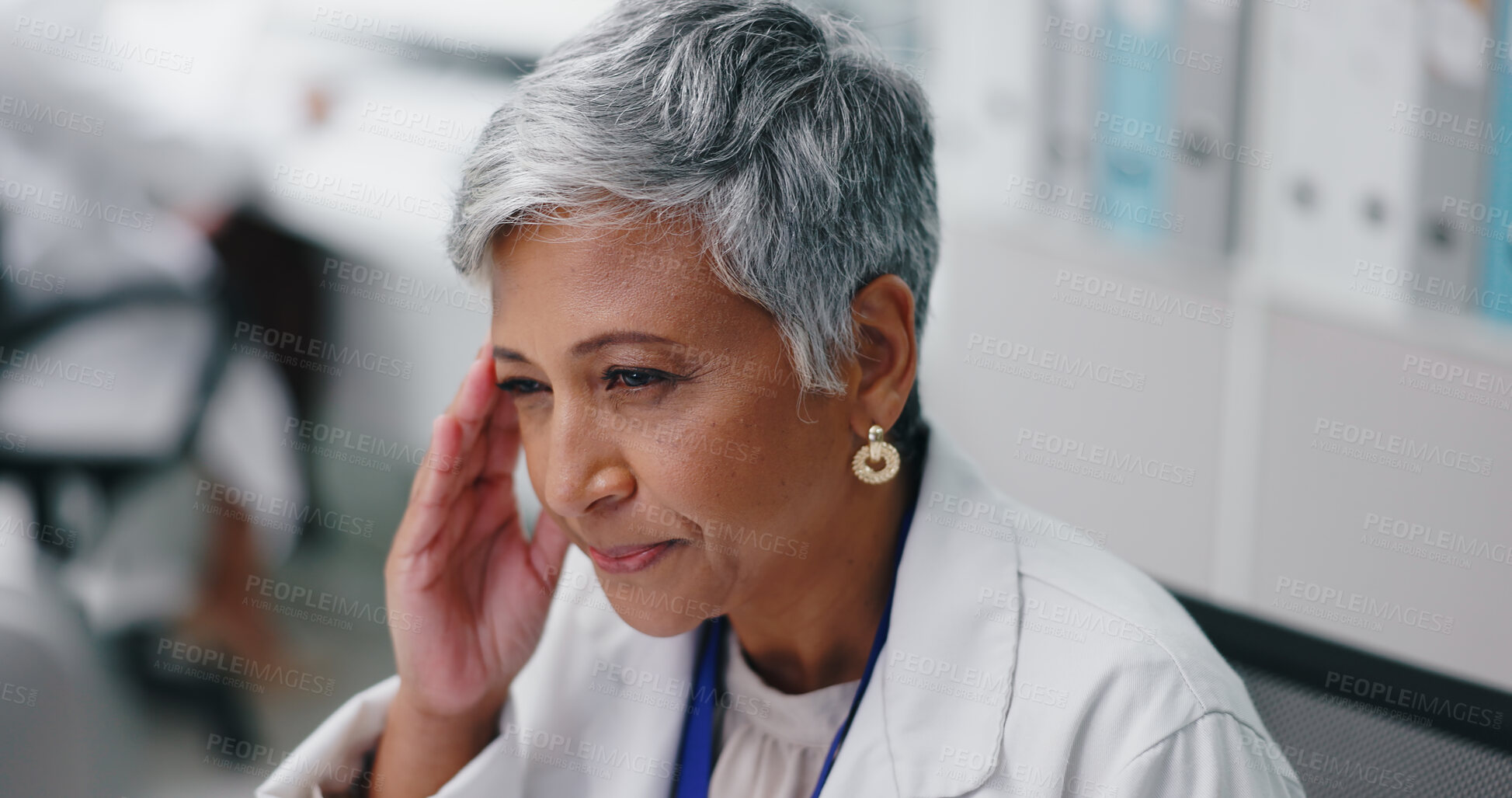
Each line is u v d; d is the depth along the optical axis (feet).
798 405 2.76
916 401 3.27
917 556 3.14
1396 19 6.92
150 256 7.91
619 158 2.51
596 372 2.67
